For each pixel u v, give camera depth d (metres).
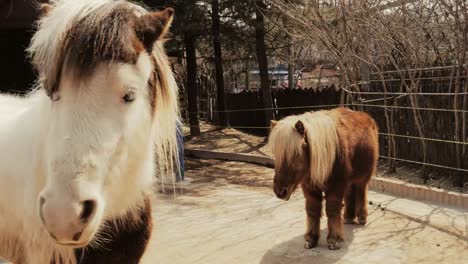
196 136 12.69
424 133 7.09
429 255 4.32
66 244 1.63
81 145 1.66
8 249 2.32
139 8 2.07
